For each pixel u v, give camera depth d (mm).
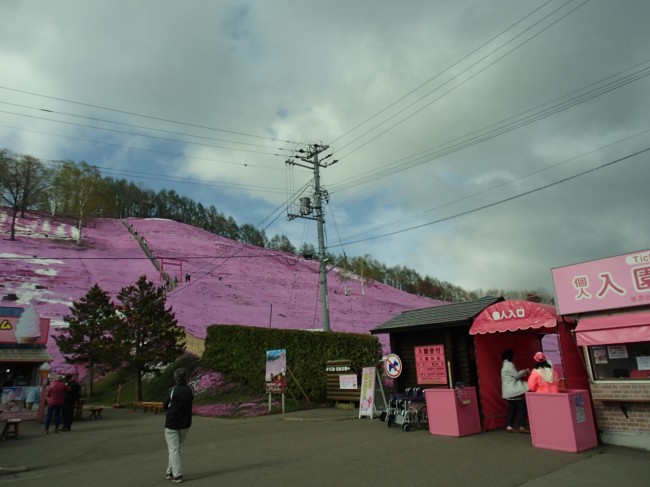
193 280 53812
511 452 8297
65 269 51094
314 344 19422
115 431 14094
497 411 11258
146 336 24578
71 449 10961
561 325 9758
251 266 71500
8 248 55656
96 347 23828
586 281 9438
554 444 8453
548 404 8648
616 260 9070
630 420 8656
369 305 60469
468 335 11984
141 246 72438
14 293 39938
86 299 27469
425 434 10633
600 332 8711
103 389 28500
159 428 14422
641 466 7062
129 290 25641
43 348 21031
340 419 14562
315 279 71750
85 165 85562
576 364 9578
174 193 141875
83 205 78938
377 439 10227
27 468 8922
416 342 13172
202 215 141250
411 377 13117
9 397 19062
